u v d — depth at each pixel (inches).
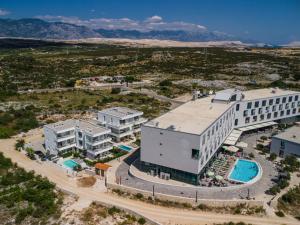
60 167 3863.2
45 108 6496.1
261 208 3043.8
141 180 3489.2
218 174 3703.3
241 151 4377.5
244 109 5024.6
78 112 6254.9
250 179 3560.5
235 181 3481.8
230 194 3228.3
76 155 4234.7
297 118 5895.7
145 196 3198.8
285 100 5541.3
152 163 3560.5
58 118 5861.2
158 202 3129.9
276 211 3031.5
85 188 3390.7
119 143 4670.3
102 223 2812.5
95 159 4111.7
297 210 3088.1
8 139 4874.5
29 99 7322.8
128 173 3705.7
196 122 3681.1
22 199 3152.1
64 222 2817.4
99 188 3393.2
